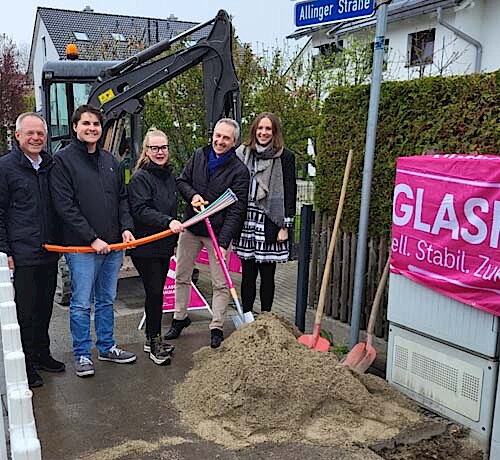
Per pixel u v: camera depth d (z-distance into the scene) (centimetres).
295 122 911
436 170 310
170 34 2512
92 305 562
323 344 394
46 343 391
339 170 483
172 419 322
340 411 318
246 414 315
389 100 426
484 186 282
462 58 1175
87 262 377
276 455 283
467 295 296
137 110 588
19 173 347
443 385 321
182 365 407
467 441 302
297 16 402
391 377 359
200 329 495
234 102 566
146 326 427
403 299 343
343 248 483
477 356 299
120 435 304
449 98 380
